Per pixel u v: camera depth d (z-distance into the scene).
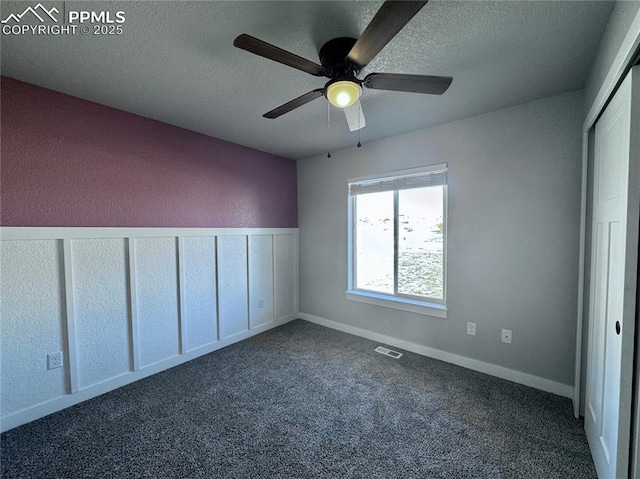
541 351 2.16
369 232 3.30
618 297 1.22
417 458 1.54
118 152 2.27
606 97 1.36
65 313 2.01
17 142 1.83
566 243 2.04
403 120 2.49
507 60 1.62
